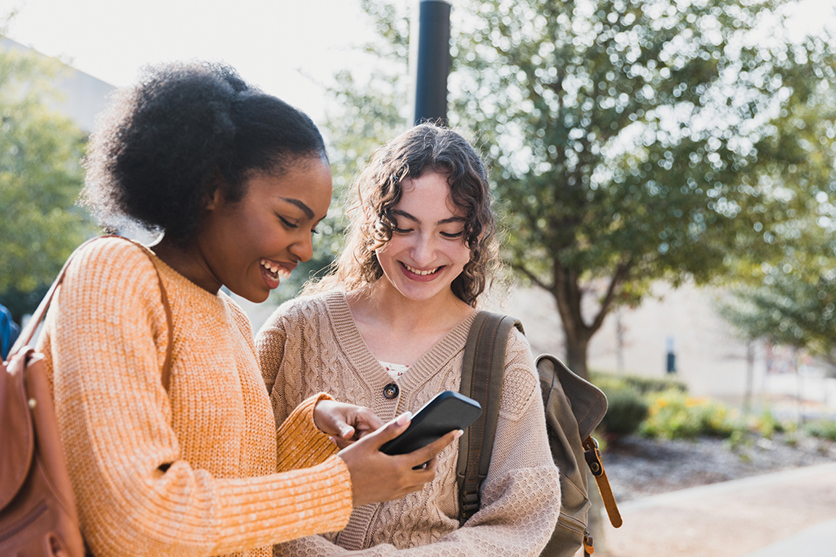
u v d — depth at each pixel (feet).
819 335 51.21
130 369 3.32
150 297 3.64
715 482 34.86
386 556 4.57
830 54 20.42
